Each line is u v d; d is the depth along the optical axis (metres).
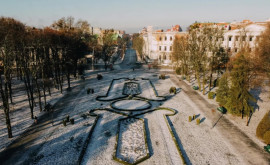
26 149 19.16
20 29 39.00
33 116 26.89
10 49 22.83
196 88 41.19
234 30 60.22
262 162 17.64
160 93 38.47
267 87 41.62
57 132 22.56
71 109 29.56
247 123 24.80
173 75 56.59
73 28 52.12
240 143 20.73
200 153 18.95
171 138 21.55
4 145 19.80
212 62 38.75
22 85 43.00
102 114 27.83
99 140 20.94
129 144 20.33
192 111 29.34
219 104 31.02
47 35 39.12
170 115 27.67
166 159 17.92
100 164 17.08
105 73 59.09
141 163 17.23
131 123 25.22
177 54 56.53
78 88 41.41
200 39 41.09
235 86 26.34
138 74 57.84
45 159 17.61
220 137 21.89
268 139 20.23
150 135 22.14
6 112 20.38
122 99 34.31
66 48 41.47
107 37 74.88
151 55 80.12
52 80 45.03
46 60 37.59
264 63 29.91
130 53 119.50
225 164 17.38
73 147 19.58
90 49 70.88
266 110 29.77
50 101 33.16
